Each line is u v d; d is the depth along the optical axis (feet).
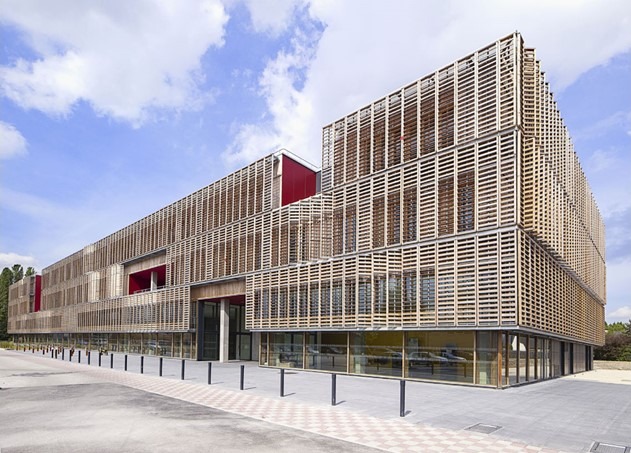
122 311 156.76
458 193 63.72
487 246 59.52
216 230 114.01
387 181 73.10
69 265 216.33
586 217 104.42
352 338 77.00
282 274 90.58
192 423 35.81
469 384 60.03
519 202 57.47
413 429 33.91
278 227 93.56
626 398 51.67
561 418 38.42
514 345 62.95
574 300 90.63
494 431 33.37
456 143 64.59
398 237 70.59
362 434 32.30
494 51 62.49
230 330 125.59
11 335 324.39
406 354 68.39
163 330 130.82
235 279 106.42
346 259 77.30
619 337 171.22
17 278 362.12
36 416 38.55
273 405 44.52
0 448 27.86
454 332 62.90
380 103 77.41
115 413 40.06
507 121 59.93
